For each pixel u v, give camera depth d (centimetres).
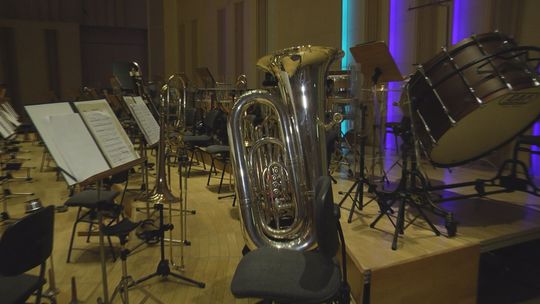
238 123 187
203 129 570
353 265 235
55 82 1207
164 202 250
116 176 355
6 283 161
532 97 246
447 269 244
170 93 307
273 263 161
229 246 306
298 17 758
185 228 332
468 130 263
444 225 284
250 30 897
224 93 584
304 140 193
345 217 306
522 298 282
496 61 239
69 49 1209
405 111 301
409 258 233
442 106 253
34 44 1170
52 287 228
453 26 524
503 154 445
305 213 182
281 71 198
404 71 596
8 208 412
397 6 600
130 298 234
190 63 1149
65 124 173
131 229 211
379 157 446
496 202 337
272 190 192
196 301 232
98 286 249
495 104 237
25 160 682
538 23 421
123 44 1295
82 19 1228
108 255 292
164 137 271
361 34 654
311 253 172
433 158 303
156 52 1229
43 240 161
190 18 1129
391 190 366
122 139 205
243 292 145
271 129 217
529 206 327
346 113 468
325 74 207
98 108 200
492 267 324
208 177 534
